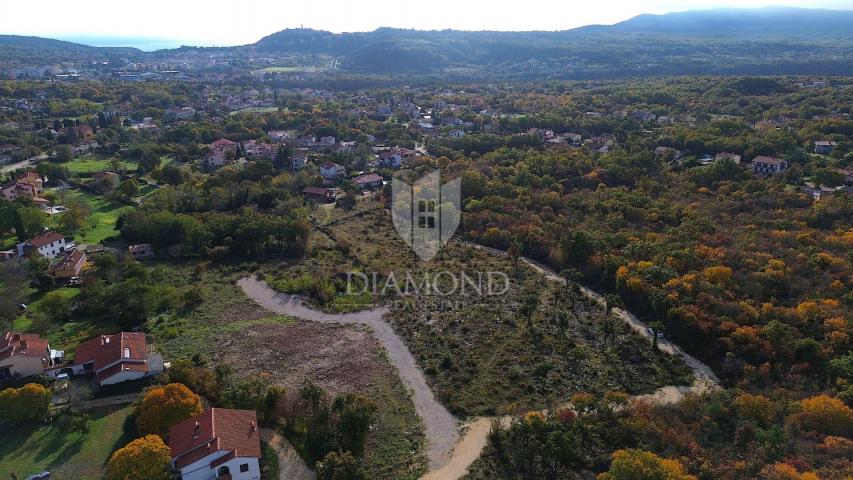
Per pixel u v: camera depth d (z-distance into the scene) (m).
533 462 57.78
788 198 126.00
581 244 103.81
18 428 60.25
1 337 73.31
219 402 64.31
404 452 59.75
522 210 127.69
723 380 72.50
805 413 60.22
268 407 62.81
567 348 79.50
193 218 119.06
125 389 67.00
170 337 81.19
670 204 127.88
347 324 86.88
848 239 102.38
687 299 84.56
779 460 54.38
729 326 78.19
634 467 50.06
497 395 69.50
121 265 99.69
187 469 51.62
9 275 92.12
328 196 147.25
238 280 102.06
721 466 53.81
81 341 78.56
